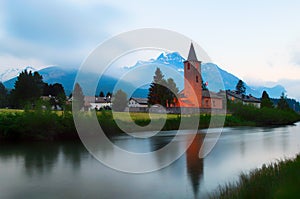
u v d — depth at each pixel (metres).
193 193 8.38
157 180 9.90
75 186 9.10
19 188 8.88
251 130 37.47
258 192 6.19
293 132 33.78
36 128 21.73
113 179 9.95
